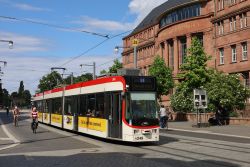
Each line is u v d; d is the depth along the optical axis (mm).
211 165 13477
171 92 64875
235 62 53062
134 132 20031
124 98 20531
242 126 36375
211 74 40781
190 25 62844
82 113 26828
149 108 20703
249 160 14711
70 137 25734
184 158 15281
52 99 37781
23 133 29531
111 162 14141
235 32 53156
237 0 53188
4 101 178375
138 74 22969
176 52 66625
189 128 35406
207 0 60188
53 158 15305
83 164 13688
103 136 22578
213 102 38781
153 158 15281
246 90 38875
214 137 25766
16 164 13852
